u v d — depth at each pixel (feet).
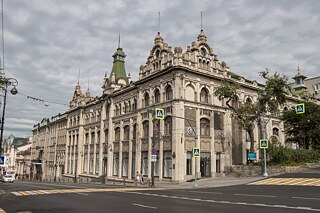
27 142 449.89
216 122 141.38
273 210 42.63
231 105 150.00
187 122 129.39
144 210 44.55
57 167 263.49
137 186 114.93
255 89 165.78
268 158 135.13
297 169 119.14
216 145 139.33
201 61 140.87
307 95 216.13
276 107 132.98
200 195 68.39
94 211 43.96
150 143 141.38
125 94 172.55
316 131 153.38
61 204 52.54
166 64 138.10
